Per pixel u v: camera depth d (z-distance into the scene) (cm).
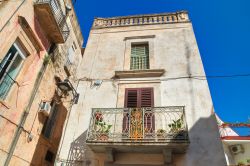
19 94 762
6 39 684
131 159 663
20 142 752
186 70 862
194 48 937
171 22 1083
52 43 1030
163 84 834
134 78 877
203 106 746
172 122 712
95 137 654
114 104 809
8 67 730
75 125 772
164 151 617
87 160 680
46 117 938
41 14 873
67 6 1193
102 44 1059
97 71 941
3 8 676
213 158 624
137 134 645
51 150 1005
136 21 1152
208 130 685
